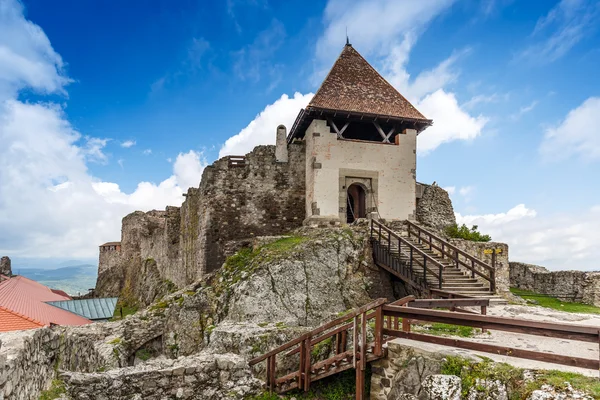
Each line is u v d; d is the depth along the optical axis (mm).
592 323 9734
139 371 7746
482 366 5680
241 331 10484
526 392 5105
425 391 5730
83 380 7379
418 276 12352
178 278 24500
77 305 23484
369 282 14805
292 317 13312
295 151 19906
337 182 18094
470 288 11766
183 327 13625
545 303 17125
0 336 6609
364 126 20328
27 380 6160
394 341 7035
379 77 20688
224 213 18719
